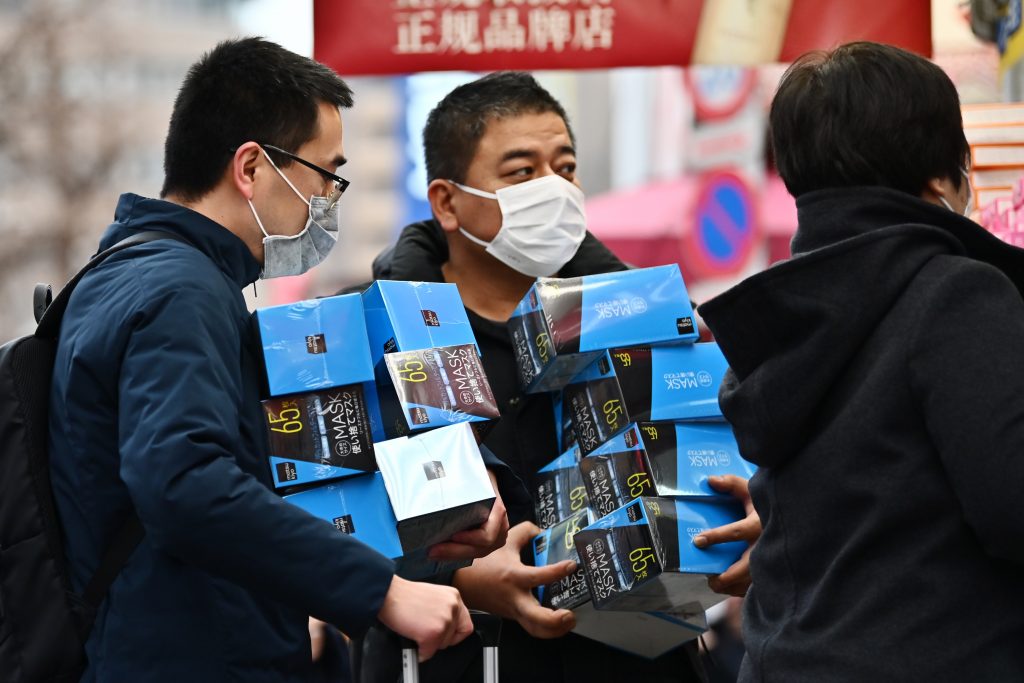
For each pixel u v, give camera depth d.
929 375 1.72
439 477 2.19
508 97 2.82
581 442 2.58
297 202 2.30
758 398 1.88
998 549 1.68
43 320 2.16
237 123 2.26
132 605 2.03
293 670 2.11
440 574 2.46
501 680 2.55
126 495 2.05
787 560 1.87
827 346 1.82
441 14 3.38
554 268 2.82
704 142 6.87
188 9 28.02
